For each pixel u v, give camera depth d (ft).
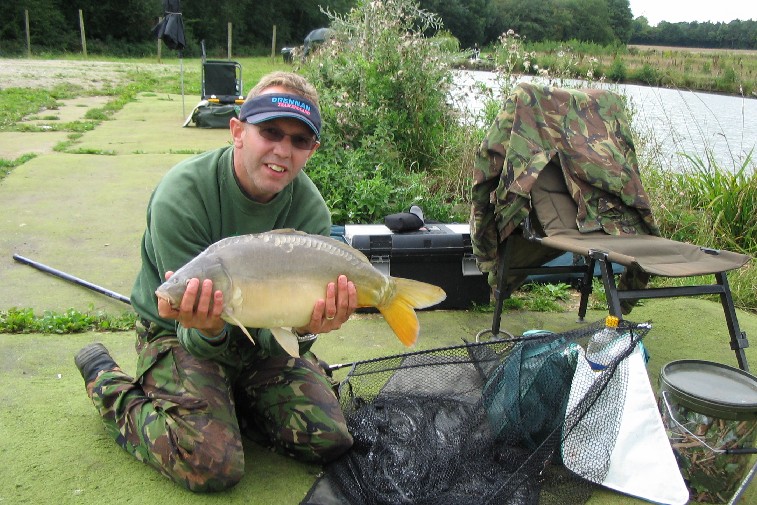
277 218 9.16
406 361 10.69
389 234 14.80
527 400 9.11
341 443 8.79
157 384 8.75
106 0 142.20
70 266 16.25
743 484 8.63
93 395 9.26
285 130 8.05
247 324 7.28
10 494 8.14
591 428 8.75
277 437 9.06
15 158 28.07
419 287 7.84
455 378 10.39
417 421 9.51
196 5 163.73
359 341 13.25
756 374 12.95
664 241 12.57
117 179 25.29
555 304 15.81
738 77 39.04
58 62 98.22
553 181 13.19
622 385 8.86
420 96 25.39
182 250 8.41
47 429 9.55
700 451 8.72
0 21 122.42
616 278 16.47
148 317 8.95
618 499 8.78
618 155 13.58
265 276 7.17
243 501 8.37
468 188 22.80
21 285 14.87
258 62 118.42
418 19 31.32
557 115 13.44
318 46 33.17
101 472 8.68
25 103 45.78
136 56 140.36
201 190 8.64
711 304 16.51
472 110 27.63
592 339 9.17
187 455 8.21
